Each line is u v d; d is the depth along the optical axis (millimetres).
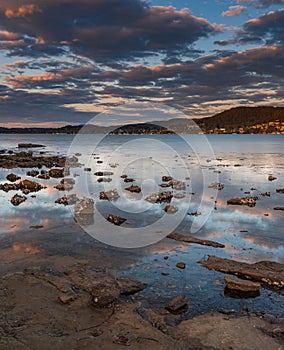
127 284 5230
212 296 4922
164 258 6309
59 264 6043
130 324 4145
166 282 5348
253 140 74938
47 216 9359
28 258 6328
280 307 4625
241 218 9008
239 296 4930
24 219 9070
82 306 4559
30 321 4145
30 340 3736
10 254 6531
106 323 4160
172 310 4523
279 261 6129
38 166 22688
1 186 13961
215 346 3754
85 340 3777
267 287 5195
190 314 4445
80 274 5570
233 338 3900
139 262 6133
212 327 4117
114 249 6793
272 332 4027
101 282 5246
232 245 6973
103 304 4590
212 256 6312
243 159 27656
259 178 16500
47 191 13250
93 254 6523
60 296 4754
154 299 4832
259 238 7391
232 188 13695
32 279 5363
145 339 3834
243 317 4355
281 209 9961
